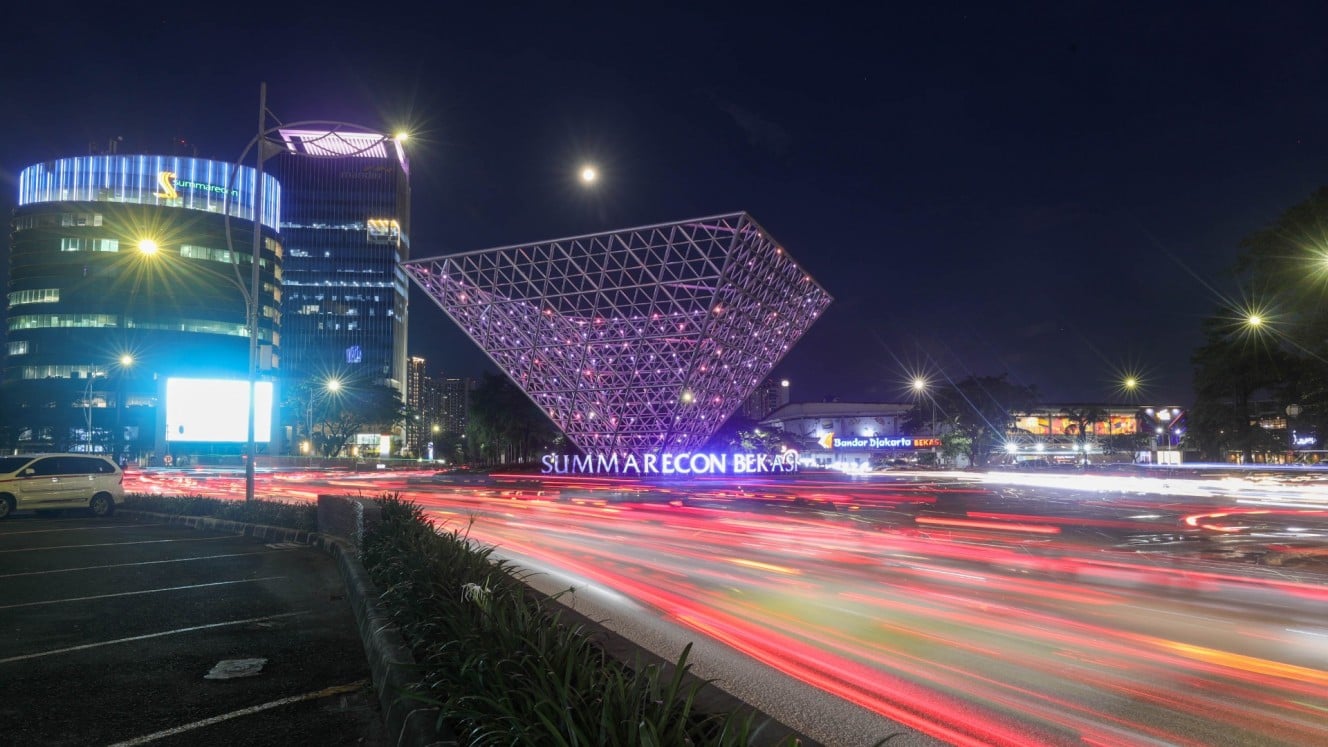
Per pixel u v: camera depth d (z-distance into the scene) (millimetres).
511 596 5832
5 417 91000
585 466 55406
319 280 149500
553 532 19484
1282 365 27688
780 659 7320
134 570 12180
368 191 152625
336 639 7742
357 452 124750
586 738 3135
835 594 10797
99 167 107062
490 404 75000
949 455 102312
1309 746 5180
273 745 4992
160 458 70500
